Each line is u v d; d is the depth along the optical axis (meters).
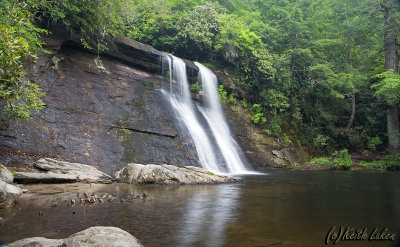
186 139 15.56
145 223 4.61
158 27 23.28
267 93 25.25
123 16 18.91
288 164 21.67
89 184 9.02
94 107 13.65
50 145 10.88
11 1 7.55
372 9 26.09
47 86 12.63
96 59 15.96
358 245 3.65
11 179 7.61
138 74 17.86
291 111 27.02
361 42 32.03
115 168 11.62
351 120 27.95
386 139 27.55
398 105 26.92
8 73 6.94
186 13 24.17
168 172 10.24
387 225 4.61
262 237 3.93
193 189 8.74
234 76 24.78
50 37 13.75
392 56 25.92
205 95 21.28
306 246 3.60
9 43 6.17
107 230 3.44
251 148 20.70
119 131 13.42
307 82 28.02
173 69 19.73
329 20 33.16
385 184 10.77
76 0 13.38
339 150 26.98
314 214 5.38
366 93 28.11
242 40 24.41
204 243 3.66
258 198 7.19
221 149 17.25
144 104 15.93
